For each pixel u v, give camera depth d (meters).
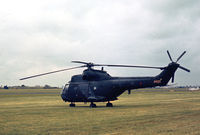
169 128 13.06
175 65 27.06
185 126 13.63
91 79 31.27
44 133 12.33
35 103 40.62
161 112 21.66
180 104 32.12
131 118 17.72
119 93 30.42
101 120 16.92
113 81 30.06
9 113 22.53
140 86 28.97
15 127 14.27
